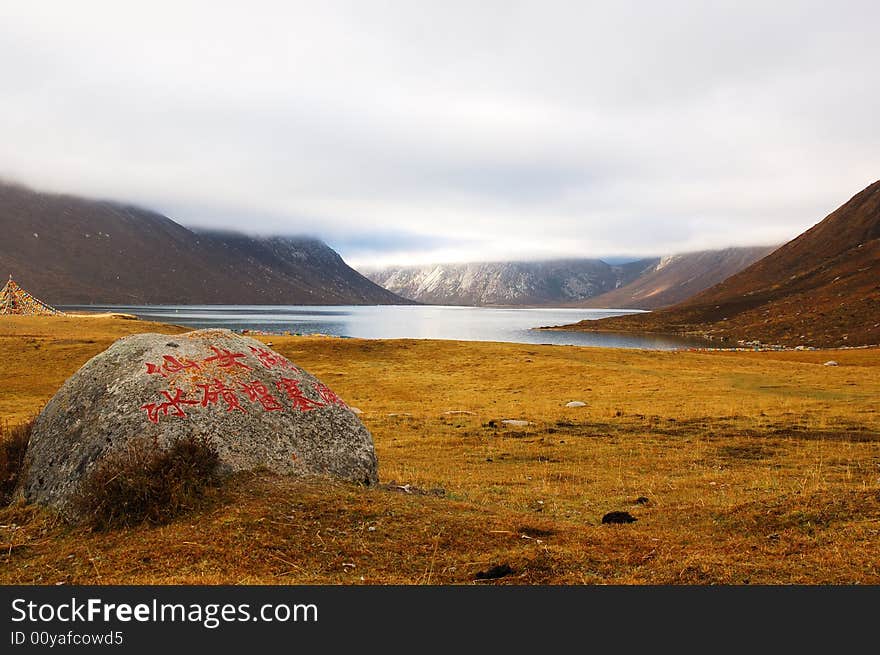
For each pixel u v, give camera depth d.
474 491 14.17
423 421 28.42
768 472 16.16
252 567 7.60
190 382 10.98
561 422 27.50
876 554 7.77
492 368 53.59
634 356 63.50
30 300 110.06
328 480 10.90
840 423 24.95
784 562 7.74
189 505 9.18
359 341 69.56
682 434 23.72
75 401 10.99
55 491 9.88
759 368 53.19
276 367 12.45
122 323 87.25
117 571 7.61
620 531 9.56
